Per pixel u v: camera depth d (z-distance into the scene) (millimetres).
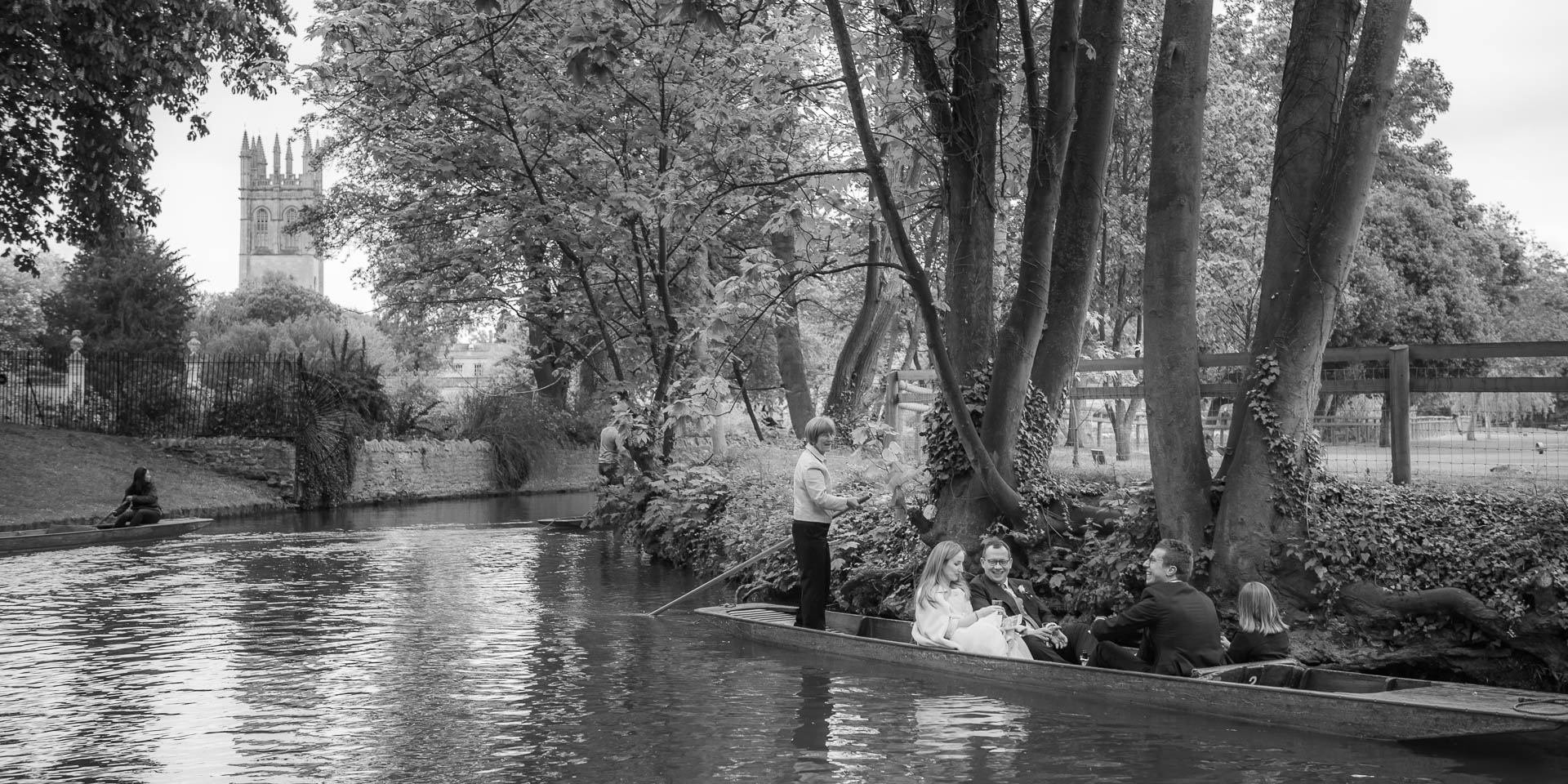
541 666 9164
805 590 10406
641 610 12344
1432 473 10383
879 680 8562
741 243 21453
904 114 11781
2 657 9523
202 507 26828
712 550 15672
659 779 5973
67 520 23078
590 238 19812
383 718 7371
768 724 7160
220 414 30609
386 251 32688
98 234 27266
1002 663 8359
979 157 11320
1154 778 5945
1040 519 10703
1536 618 8180
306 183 161500
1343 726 6805
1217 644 7969
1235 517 9266
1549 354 9133
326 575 15312
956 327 11523
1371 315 32469
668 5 10750
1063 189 11344
